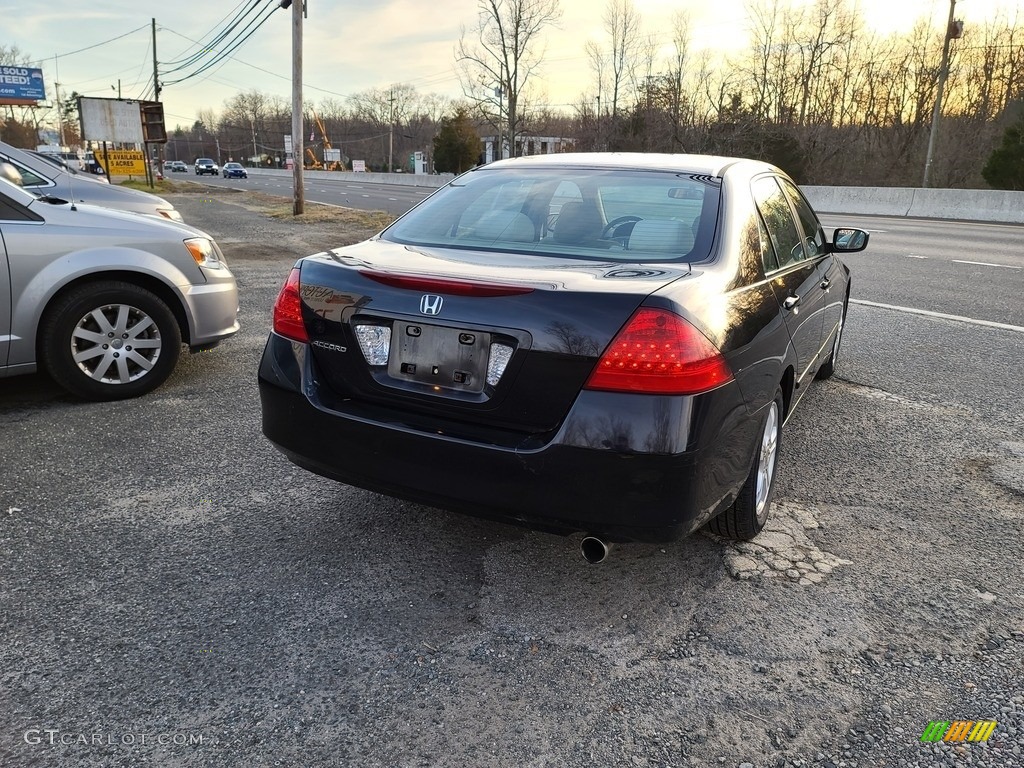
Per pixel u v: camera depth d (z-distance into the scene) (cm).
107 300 470
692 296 242
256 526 328
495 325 242
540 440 240
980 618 271
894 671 242
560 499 239
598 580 292
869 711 224
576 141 5550
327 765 201
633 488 232
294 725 215
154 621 259
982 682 237
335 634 256
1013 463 416
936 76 5022
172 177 6812
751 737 214
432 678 236
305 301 282
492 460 243
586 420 232
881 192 2722
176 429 440
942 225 2150
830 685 235
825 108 5388
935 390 550
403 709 222
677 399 229
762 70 5312
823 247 475
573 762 204
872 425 474
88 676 231
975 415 496
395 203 2942
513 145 3328
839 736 214
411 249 304
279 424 288
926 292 975
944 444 443
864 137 5331
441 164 7431
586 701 227
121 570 290
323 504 350
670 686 234
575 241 294
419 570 296
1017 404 520
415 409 261
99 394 480
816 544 323
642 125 5022
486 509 251
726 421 246
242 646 248
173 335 499
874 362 627
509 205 325
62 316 456
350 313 269
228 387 523
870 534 333
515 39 3144
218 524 329
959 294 961
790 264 357
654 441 228
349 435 268
